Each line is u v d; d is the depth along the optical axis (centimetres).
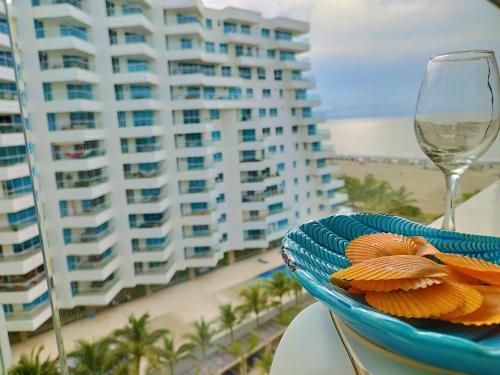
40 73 3275
